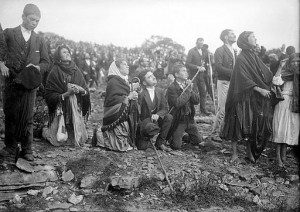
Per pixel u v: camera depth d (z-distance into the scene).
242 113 4.86
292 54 4.75
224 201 4.30
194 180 4.52
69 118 5.01
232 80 4.95
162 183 4.45
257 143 5.00
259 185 4.54
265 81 4.81
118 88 4.99
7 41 4.38
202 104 7.02
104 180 4.32
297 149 4.82
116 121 4.95
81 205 3.99
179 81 5.33
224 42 5.71
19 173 4.16
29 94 4.37
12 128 4.38
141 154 5.00
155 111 5.16
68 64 5.05
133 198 4.21
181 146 5.44
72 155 4.74
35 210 3.84
